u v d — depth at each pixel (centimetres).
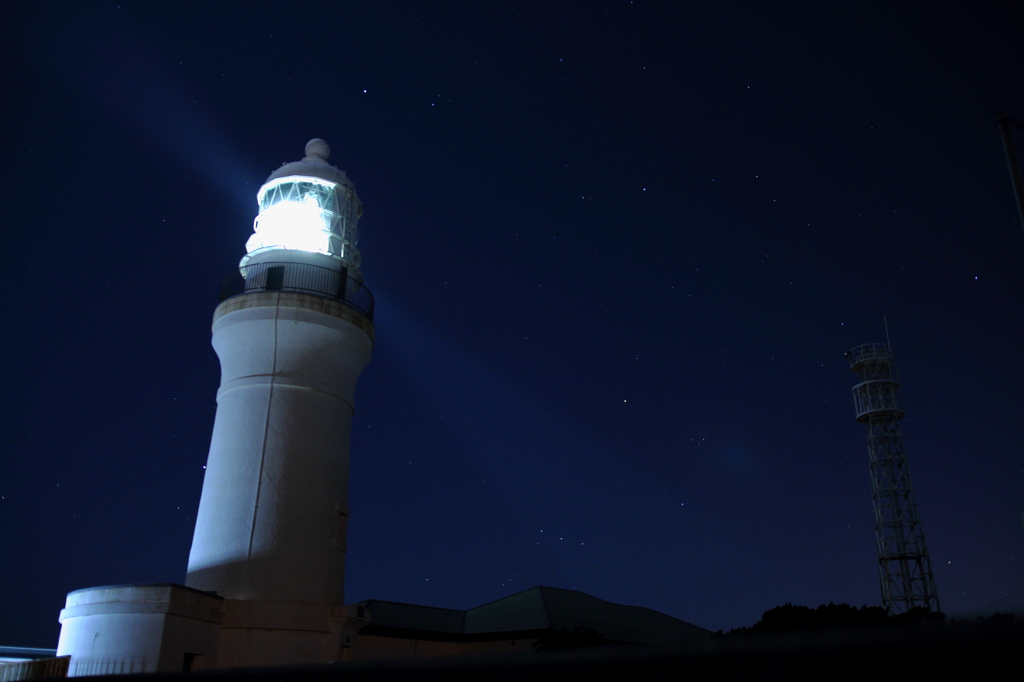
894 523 4294
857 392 4644
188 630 1666
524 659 135
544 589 3291
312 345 2073
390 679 152
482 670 139
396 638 2889
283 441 1986
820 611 2419
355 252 2334
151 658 1567
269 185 2308
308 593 1889
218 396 2106
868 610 2395
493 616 3127
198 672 208
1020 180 1337
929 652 94
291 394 2034
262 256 2202
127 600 1631
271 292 2066
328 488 2017
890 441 4475
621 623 3144
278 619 1809
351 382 2195
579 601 3309
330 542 1978
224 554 1881
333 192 2330
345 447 2123
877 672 95
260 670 187
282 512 1923
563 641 2641
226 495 1939
